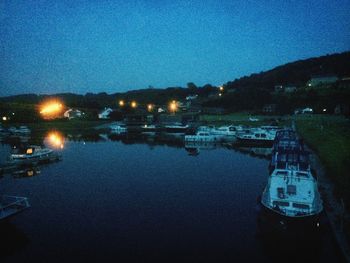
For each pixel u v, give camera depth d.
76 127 110.06
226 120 101.88
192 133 85.38
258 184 35.81
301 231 20.03
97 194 32.44
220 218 25.19
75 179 39.16
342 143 45.09
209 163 48.81
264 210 21.62
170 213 26.47
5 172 43.12
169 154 57.84
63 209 27.83
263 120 94.88
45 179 39.28
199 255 19.20
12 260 18.92
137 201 29.91
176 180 38.03
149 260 18.66
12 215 21.12
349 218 20.73
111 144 72.38
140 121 112.94
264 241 21.00
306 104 113.69
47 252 19.84
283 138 47.12
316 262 18.34
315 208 20.27
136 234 22.30
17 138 83.94
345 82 129.50
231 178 38.78
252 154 57.03
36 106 148.50
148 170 44.03
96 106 161.25
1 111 120.06
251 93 137.38
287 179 22.25
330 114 98.50
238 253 19.42
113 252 19.72
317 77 146.88
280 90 152.38
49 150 52.53
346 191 24.48
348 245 17.25
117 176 40.53
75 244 20.89
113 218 25.52
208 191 33.06
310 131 63.28
